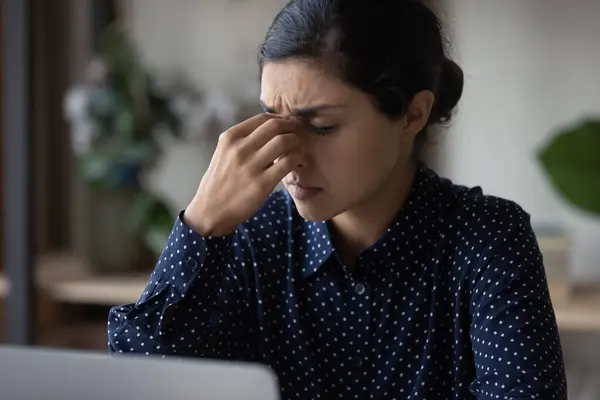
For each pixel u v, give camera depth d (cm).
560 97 204
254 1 223
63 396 58
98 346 209
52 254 239
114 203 208
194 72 229
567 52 203
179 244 96
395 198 102
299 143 92
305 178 93
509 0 204
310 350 105
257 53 99
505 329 95
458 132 209
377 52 89
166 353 97
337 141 91
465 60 208
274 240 108
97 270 210
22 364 59
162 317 96
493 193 210
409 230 102
